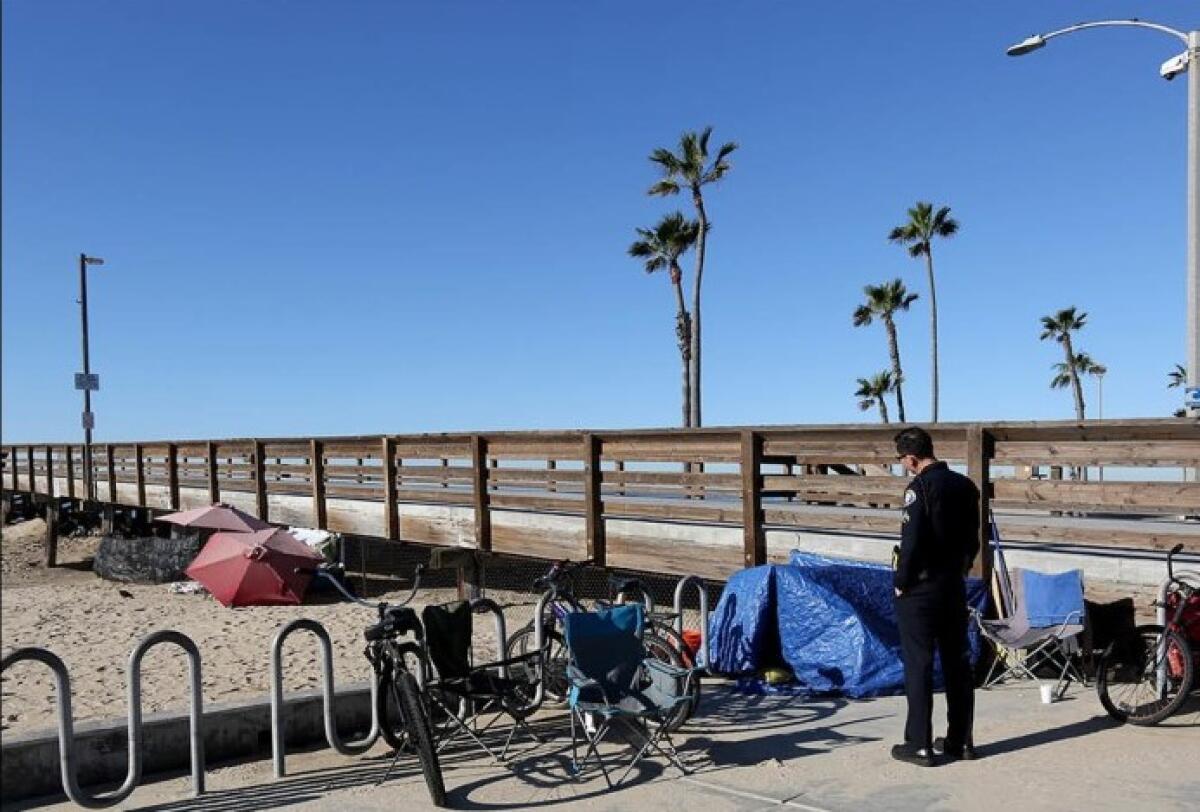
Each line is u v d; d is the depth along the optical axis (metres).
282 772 5.64
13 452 38.97
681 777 5.41
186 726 5.93
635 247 38.94
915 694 5.51
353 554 21.70
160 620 14.93
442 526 13.75
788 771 5.45
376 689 5.97
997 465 8.01
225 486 20.94
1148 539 7.34
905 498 5.52
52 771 5.48
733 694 7.40
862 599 7.67
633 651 5.87
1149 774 5.23
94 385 29.50
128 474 26.94
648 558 10.69
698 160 35.41
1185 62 11.35
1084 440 7.53
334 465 16.59
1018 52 12.98
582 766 5.62
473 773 5.59
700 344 36.16
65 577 24.81
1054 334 66.94
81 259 29.27
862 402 58.00
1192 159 11.27
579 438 11.44
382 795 5.26
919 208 48.03
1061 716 6.44
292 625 5.78
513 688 6.10
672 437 10.35
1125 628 7.14
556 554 11.80
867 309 54.00
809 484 9.27
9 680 10.12
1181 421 6.97
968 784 5.16
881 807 4.86
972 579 7.82
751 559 9.52
